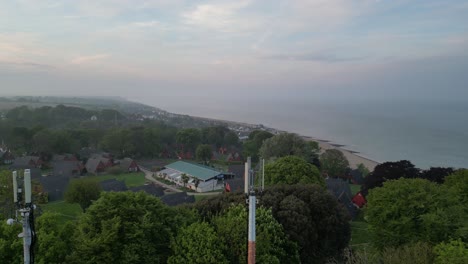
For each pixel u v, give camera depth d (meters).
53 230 25.55
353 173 100.88
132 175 106.06
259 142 130.62
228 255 27.89
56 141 120.00
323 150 159.25
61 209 66.12
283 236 31.19
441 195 34.97
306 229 33.72
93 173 107.06
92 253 24.73
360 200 68.81
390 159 139.25
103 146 132.25
